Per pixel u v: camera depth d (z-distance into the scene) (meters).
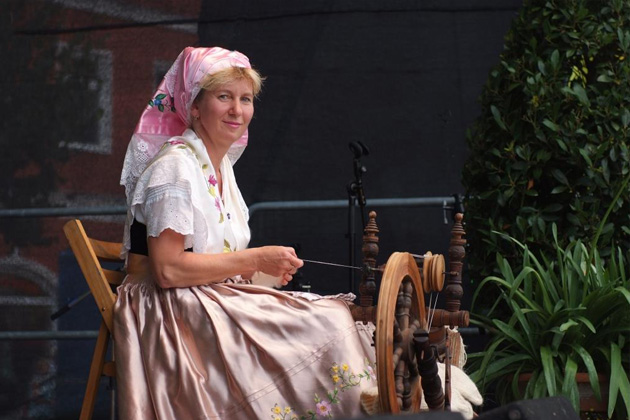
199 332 5.77
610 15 8.48
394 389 5.20
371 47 11.53
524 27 8.74
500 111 8.66
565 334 7.64
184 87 6.48
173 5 11.61
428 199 11.08
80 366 11.06
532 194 8.32
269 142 11.50
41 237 11.27
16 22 11.58
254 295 5.96
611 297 7.51
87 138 11.48
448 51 11.50
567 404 3.65
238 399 5.58
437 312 6.06
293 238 11.38
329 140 11.47
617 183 8.22
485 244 8.64
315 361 5.66
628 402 7.05
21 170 11.48
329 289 11.30
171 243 5.92
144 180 6.12
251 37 11.61
